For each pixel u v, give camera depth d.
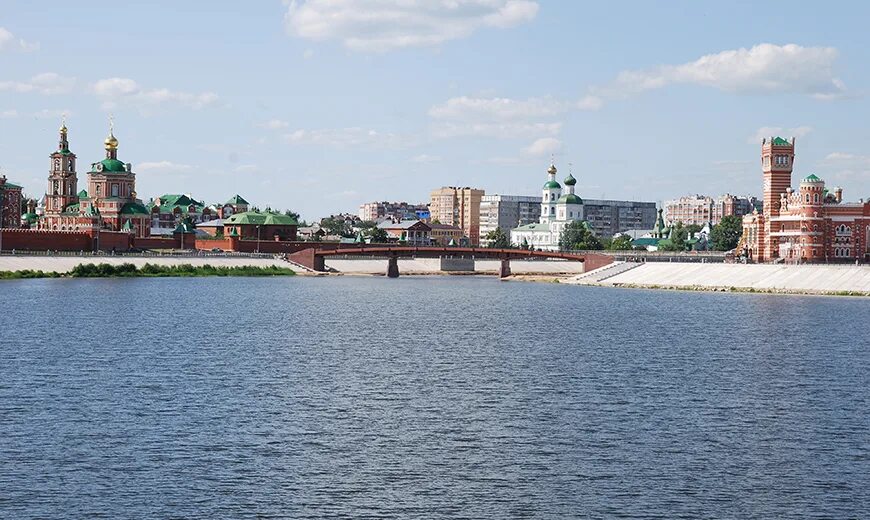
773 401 92.25
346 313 180.50
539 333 147.88
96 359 114.75
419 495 64.00
